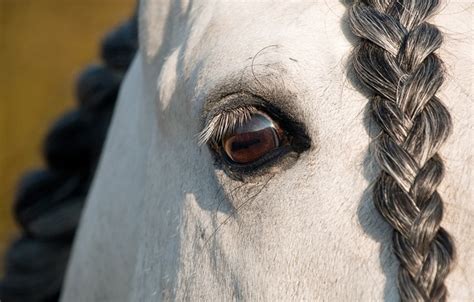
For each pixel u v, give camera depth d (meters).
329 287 2.93
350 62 3.17
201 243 3.48
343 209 2.99
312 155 3.10
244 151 3.26
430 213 2.82
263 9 3.48
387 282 2.85
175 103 3.75
